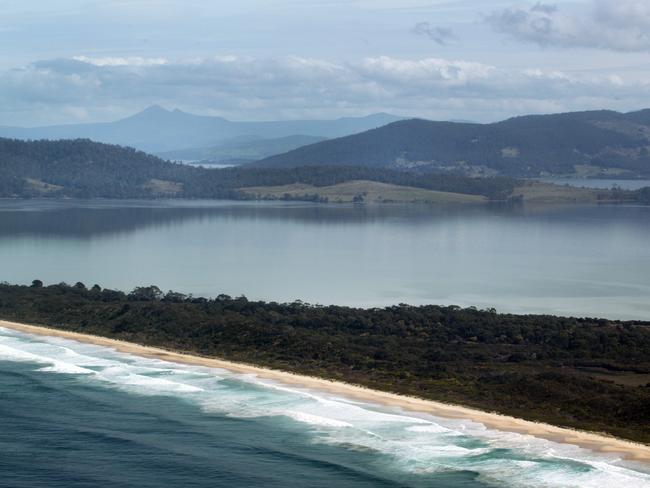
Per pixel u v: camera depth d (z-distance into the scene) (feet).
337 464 251.60
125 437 275.80
